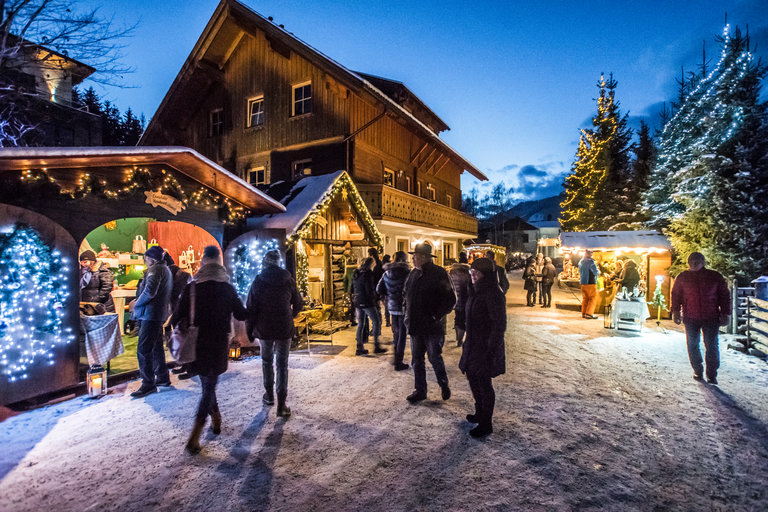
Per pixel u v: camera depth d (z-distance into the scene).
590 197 25.33
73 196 4.63
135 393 4.56
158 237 9.88
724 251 9.37
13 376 4.10
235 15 14.23
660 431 3.66
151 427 3.74
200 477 2.88
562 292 17.64
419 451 3.26
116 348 5.03
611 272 11.97
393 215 13.92
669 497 2.66
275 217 7.77
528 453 3.22
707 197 9.68
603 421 3.88
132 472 2.96
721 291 4.90
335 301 9.47
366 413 4.05
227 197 6.70
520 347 7.07
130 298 7.97
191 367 3.36
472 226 22.56
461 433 3.59
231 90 16.02
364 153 14.32
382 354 6.56
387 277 5.66
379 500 2.61
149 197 5.46
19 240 4.14
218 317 3.45
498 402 4.36
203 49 14.98
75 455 3.21
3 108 14.84
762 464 3.10
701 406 4.27
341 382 5.07
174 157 5.25
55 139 17.20
